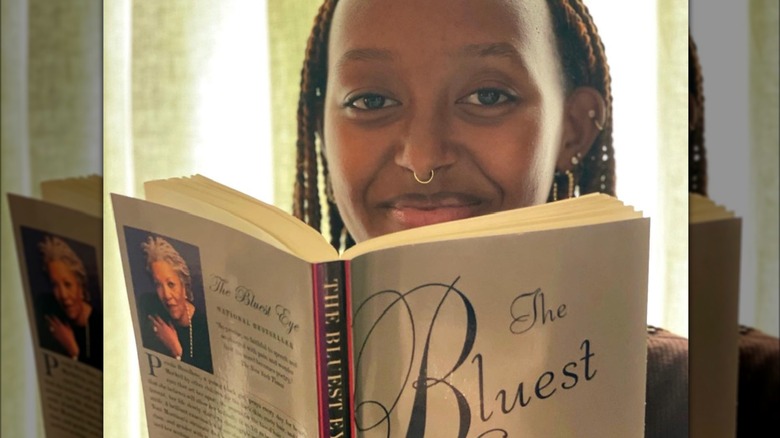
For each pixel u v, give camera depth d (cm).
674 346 69
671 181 70
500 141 72
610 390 61
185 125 75
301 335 58
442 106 72
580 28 69
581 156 71
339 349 58
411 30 71
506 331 59
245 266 60
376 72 72
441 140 72
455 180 73
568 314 59
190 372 65
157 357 66
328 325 58
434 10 70
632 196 71
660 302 71
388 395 60
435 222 74
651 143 70
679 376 68
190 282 62
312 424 59
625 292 59
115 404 78
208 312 62
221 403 64
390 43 71
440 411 60
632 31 69
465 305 59
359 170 74
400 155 73
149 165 75
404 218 74
